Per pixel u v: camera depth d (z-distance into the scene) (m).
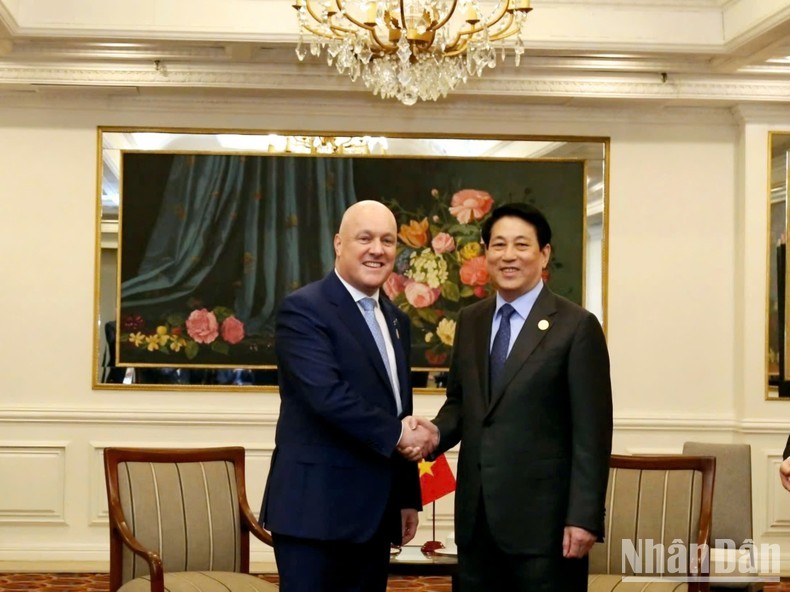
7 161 7.46
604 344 3.90
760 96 7.37
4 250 7.46
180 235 7.52
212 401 7.51
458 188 7.64
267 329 7.54
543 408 3.81
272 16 6.50
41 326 7.46
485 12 6.53
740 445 5.70
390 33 5.00
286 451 3.85
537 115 7.67
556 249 7.68
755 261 7.57
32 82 7.04
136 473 4.70
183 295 7.52
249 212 7.55
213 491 4.85
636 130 7.73
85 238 7.49
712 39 6.69
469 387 3.95
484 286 7.61
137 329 7.48
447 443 4.09
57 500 7.40
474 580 3.86
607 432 3.80
